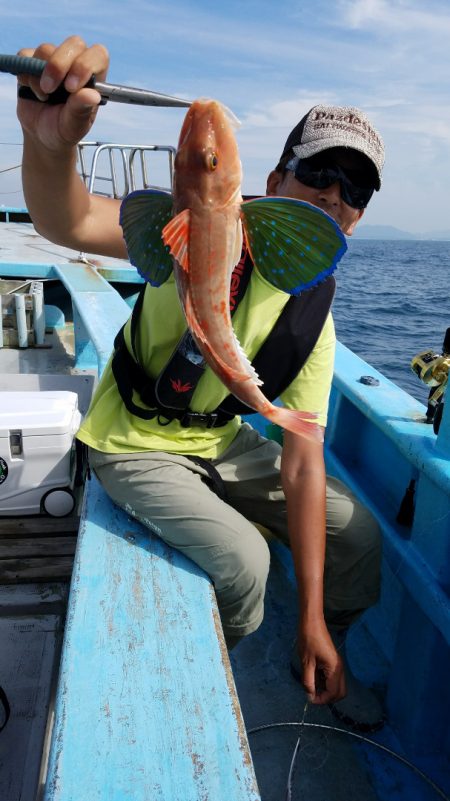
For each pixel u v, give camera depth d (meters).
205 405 1.84
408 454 1.98
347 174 1.81
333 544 2.01
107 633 1.39
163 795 1.05
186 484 1.76
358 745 2.04
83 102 1.14
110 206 1.76
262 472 2.05
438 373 2.04
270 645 2.41
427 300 18.94
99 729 1.16
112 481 1.83
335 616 2.09
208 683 1.28
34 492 2.60
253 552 1.68
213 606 1.52
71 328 5.87
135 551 1.69
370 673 2.31
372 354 9.94
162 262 1.39
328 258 1.20
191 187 1.12
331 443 2.78
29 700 1.95
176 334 1.72
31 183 1.53
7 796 1.69
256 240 1.26
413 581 1.96
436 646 1.91
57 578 2.30
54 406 2.62
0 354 5.03
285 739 2.05
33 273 6.25
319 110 1.81
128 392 1.83
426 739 2.01
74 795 1.04
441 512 1.88
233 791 1.06
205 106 1.12
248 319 1.68
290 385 1.88
